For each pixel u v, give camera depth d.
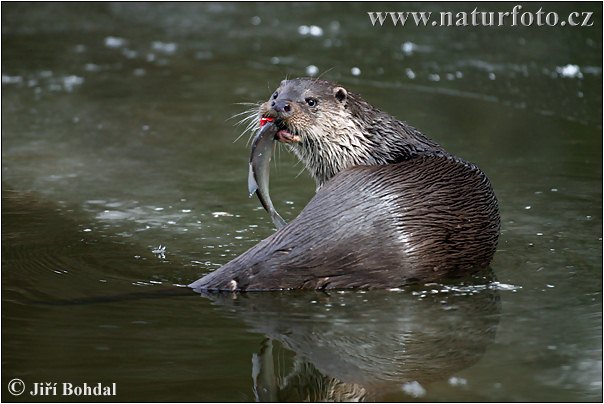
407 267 16.80
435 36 37.06
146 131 27.62
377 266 16.67
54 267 17.91
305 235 16.58
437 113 28.78
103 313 15.86
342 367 14.08
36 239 19.44
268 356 14.34
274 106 18.41
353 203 16.75
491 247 17.84
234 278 16.67
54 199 22.03
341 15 40.53
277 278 16.59
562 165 24.44
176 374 13.74
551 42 35.78
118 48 36.56
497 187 22.77
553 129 27.48
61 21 40.28
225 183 23.39
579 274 17.64
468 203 17.47
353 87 31.30
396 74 32.75
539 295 16.72
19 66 34.03
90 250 18.83
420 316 15.84
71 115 29.00
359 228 16.58
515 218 20.70
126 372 13.78
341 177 17.39
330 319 15.72
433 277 17.11
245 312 15.96
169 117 28.91
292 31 38.44
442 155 18.48
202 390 13.28
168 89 31.73
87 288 16.92
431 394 13.22
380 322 15.60
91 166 24.58
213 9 42.16
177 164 24.81
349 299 16.47
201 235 19.75
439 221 17.02
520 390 13.27
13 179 23.45
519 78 32.22
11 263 18.09
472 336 15.10
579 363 14.09
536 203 21.66
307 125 18.45
